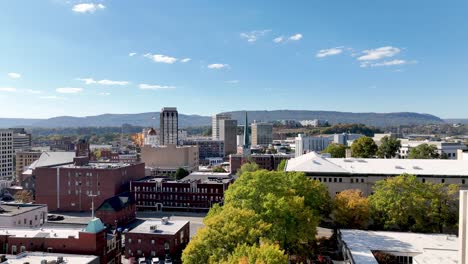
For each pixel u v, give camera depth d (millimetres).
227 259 59312
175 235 100688
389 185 98938
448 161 128750
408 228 99750
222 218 69125
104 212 133625
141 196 164625
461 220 37188
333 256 89750
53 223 111750
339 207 99625
